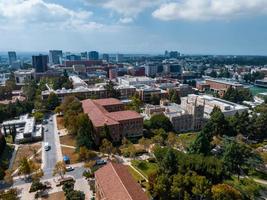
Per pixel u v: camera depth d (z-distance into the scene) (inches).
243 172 5393.7
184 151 6269.7
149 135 7175.2
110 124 6633.9
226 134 7475.4
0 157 5807.1
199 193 4001.0
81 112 7431.1
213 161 4864.7
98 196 3949.3
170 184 4217.5
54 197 4153.5
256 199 4384.8
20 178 4840.1
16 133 7121.1
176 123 7839.6
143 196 3435.0
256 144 6776.6
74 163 5457.7
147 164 5472.4
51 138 6929.1
